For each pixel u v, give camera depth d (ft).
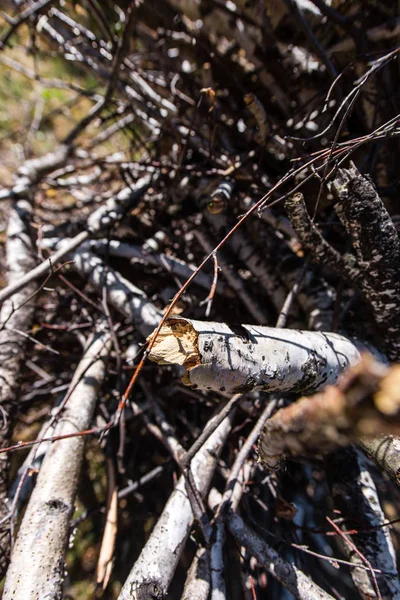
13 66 4.40
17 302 2.85
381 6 2.63
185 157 3.12
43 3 3.22
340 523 2.24
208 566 1.94
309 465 2.56
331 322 2.47
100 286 2.71
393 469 1.57
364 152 2.61
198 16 3.36
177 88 3.72
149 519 3.19
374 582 1.97
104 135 4.52
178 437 2.81
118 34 3.96
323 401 0.90
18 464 3.53
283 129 2.83
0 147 5.49
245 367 1.50
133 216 3.18
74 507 2.09
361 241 1.88
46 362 3.34
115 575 3.06
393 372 0.74
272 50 3.14
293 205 1.91
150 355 1.43
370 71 1.92
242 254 2.82
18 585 1.77
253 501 2.60
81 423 2.28
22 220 3.31
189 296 2.94
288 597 2.54
